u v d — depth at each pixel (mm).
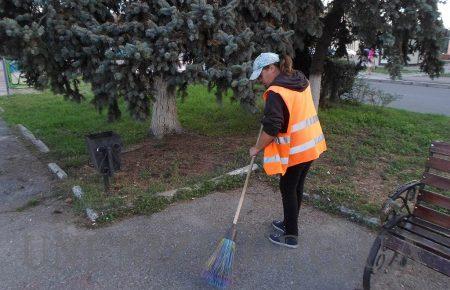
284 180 3213
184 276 3041
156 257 3279
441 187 2779
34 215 4020
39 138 6844
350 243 3477
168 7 4164
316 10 5590
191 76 4293
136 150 5840
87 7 4312
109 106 5164
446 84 15977
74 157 5660
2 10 4137
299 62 7789
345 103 9953
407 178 4828
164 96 6273
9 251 3383
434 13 5422
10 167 5426
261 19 4988
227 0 4613
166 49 4141
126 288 2908
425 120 8359
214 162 5289
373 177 4887
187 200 4273
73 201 4277
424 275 3039
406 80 17625
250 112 4672
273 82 2936
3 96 11094
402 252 2566
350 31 7395
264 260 3236
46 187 4711
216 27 4254
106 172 4246
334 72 9141
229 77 4285
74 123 7719
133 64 3973
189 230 3688
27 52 3951
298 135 2994
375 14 5438
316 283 2961
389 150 6004
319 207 4074
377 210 3939
